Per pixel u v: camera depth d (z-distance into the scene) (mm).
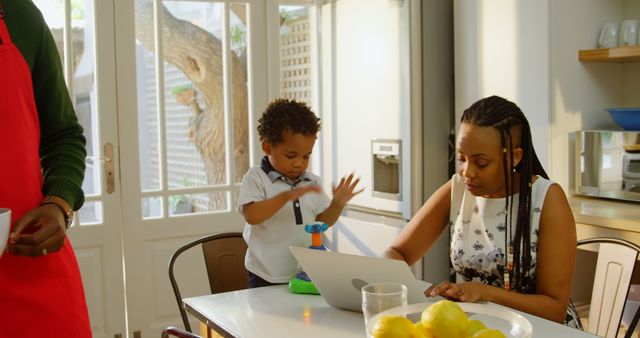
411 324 1050
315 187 1896
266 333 1333
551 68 2719
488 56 2957
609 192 2646
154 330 3395
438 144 3201
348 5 3477
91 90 3240
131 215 3330
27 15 1140
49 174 1183
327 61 3668
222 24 3500
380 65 3281
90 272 3262
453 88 3238
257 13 3566
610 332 1806
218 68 3514
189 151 3471
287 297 1614
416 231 1858
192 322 3445
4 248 943
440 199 1868
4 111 1081
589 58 2742
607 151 2643
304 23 4266
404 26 3121
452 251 1789
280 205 1871
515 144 1631
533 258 1626
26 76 1120
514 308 1500
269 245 1956
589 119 2857
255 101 3592
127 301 3344
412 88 3119
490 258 1688
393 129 3221
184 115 3447
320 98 3746
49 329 1129
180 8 3398
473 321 1044
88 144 3252
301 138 1945
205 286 3502
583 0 2789
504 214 1684
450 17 3205
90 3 3207
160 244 3404
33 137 1130
